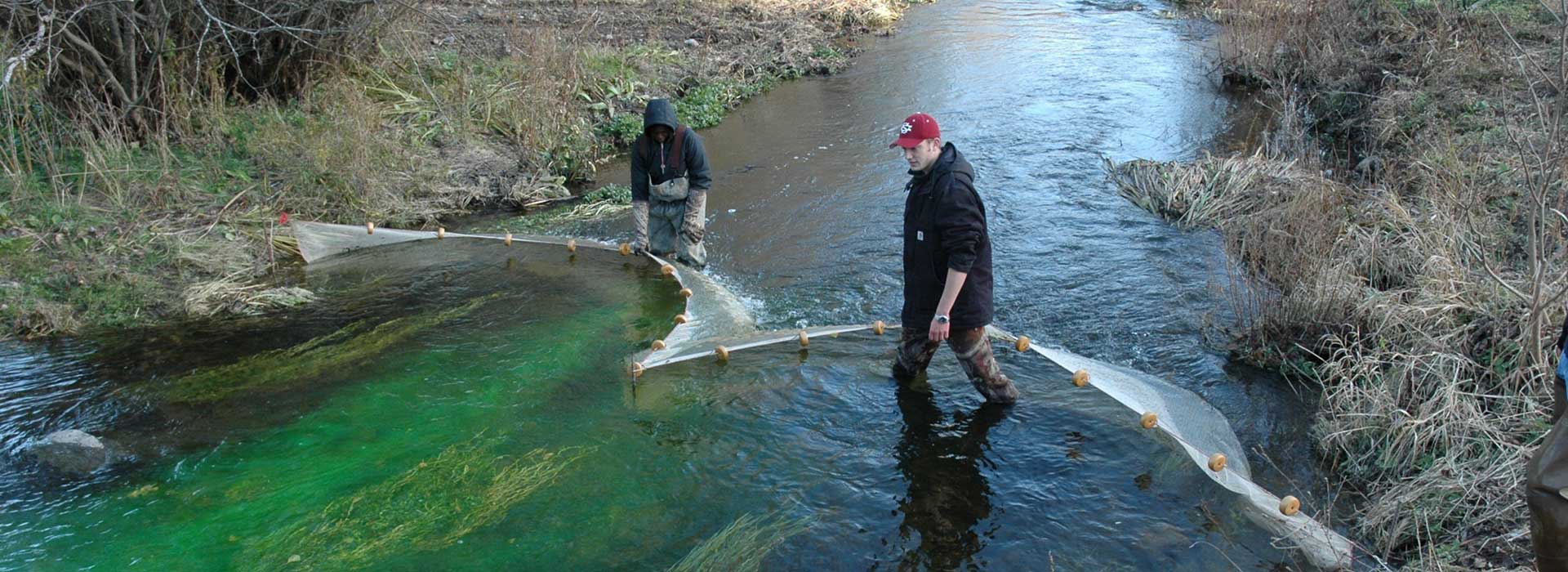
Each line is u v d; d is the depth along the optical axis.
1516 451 4.38
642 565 4.21
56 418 5.44
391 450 5.09
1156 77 13.54
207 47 9.17
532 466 4.93
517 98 10.77
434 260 7.97
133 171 8.26
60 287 6.93
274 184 8.83
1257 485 4.69
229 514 4.54
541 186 9.77
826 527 4.45
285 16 9.20
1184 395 5.41
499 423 5.36
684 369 5.92
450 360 6.12
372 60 10.98
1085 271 7.34
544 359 6.10
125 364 6.11
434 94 10.67
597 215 9.16
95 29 8.38
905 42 16.30
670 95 12.55
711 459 4.98
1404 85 9.98
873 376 5.74
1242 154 9.97
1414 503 4.29
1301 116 10.87
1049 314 6.66
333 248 8.11
